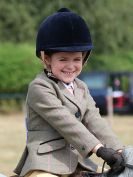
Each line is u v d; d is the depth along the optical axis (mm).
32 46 40281
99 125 6449
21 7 44844
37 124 6285
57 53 6195
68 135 6023
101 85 33656
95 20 46750
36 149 6117
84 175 6047
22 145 20422
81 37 6172
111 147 6254
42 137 6188
